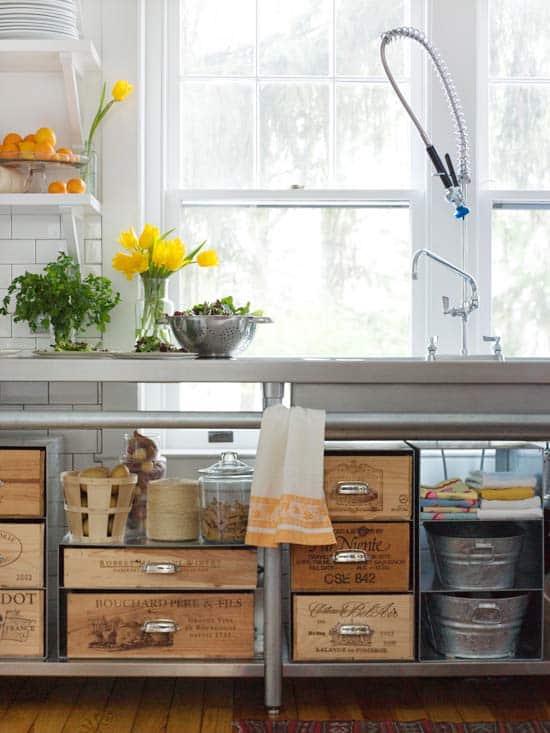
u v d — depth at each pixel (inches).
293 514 113.8
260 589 125.5
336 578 118.3
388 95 151.7
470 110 150.1
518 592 124.7
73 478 121.0
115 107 145.3
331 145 151.7
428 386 118.5
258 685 130.0
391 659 118.6
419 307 151.6
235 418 119.7
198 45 151.3
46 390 143.3
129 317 146.0
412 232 151.4
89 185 140.9
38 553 118.1
